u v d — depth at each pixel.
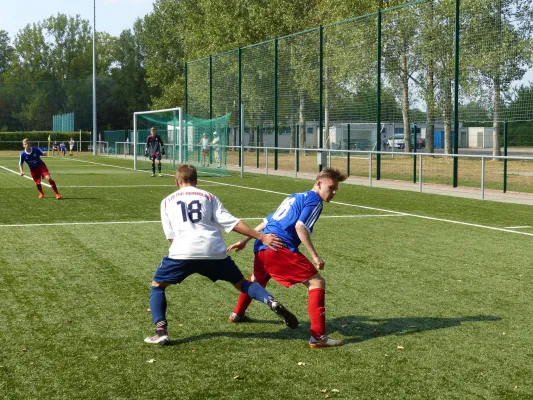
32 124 75.50
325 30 24.91
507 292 6.82
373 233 10.88
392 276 7.58
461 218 12.88
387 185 21.06
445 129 28.36
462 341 5.17
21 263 8.29
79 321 5.73
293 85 26.89
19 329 5.50
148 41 74.25
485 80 19.22
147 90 87.44
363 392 4.12
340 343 5.07
